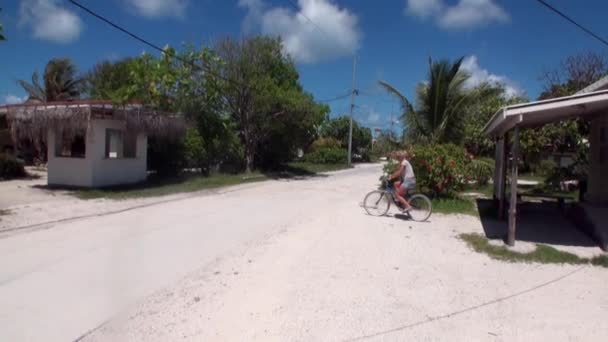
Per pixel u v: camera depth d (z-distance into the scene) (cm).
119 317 473
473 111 1770
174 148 2025
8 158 1894
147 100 1898
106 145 1600
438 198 1384
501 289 591
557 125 2045
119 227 930
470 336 450
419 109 1727
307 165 3575
